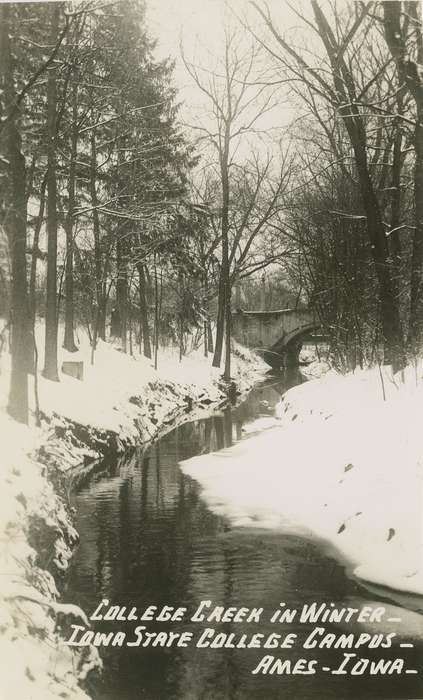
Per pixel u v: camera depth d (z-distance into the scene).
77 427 17.27
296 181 29.16
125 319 29.67
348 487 11.45
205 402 31.59
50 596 7.16
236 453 17.38
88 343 26.02
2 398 14.26
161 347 37.47
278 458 14.95
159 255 32.19
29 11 15.03
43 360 20.88
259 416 26.97
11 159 12.98
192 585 8.70
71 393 19.34
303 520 11.33
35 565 7.37
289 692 6.18
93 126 22.06
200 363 37.75
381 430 12.66
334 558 9.66
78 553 9.95
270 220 34.78
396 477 10.74
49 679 5.04
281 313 50.81
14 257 13.41
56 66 16.19
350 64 15.72
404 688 6.18
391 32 11.70
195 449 19.38
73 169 22.03
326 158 21.66
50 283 19.47
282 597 8.27
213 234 40.94
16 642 5.21
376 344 19.17
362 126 15.71
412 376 14.80
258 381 45.16
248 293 62.59
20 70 15.31
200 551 10.07
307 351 68.12
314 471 13.09
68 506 11.59
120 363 26.39
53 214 19.30
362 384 16.88
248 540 10.55
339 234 20.69
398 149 17.19
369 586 8.62
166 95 31.08
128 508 12.59
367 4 12.24
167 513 12.20
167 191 29.75
